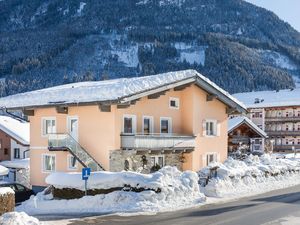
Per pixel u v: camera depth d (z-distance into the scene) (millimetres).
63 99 31062
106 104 28422
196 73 33469
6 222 15070
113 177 22078
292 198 24609
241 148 53250
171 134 33344
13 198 16969
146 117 31766
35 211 21859
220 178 27578
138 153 30219
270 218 17812
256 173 31328
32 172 34344
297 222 16938
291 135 75062
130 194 21531
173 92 34156
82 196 22312
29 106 32688
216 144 36625
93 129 30172
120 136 29422
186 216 18625
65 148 30641
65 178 23047
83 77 189625
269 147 59062
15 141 49594
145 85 29766
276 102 76500
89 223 17266
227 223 16703
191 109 34469
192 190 23578
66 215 19656
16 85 179875
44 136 33531
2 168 27281
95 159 29938
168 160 33250
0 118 52844
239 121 55219
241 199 24609
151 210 20375
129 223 17109
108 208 20922
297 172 36469
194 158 34375
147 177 22281
